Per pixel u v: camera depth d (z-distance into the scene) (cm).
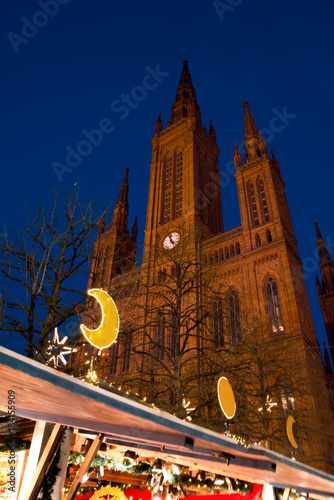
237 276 5247
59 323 1627
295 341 4369
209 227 6938
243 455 865
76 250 1819
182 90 9262
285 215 6006
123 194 8369
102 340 714
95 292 742
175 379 2297
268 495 1200
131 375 3728
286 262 4978
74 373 1532
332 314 7488
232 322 4588
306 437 3553
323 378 4650
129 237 7481
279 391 3612
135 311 3706
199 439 721
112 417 621
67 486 1025
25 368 460
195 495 1341
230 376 2834
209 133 8606
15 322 1582
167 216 7025
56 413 644
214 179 7912
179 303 2645
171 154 7781
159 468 961
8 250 1722
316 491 1291
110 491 1202
